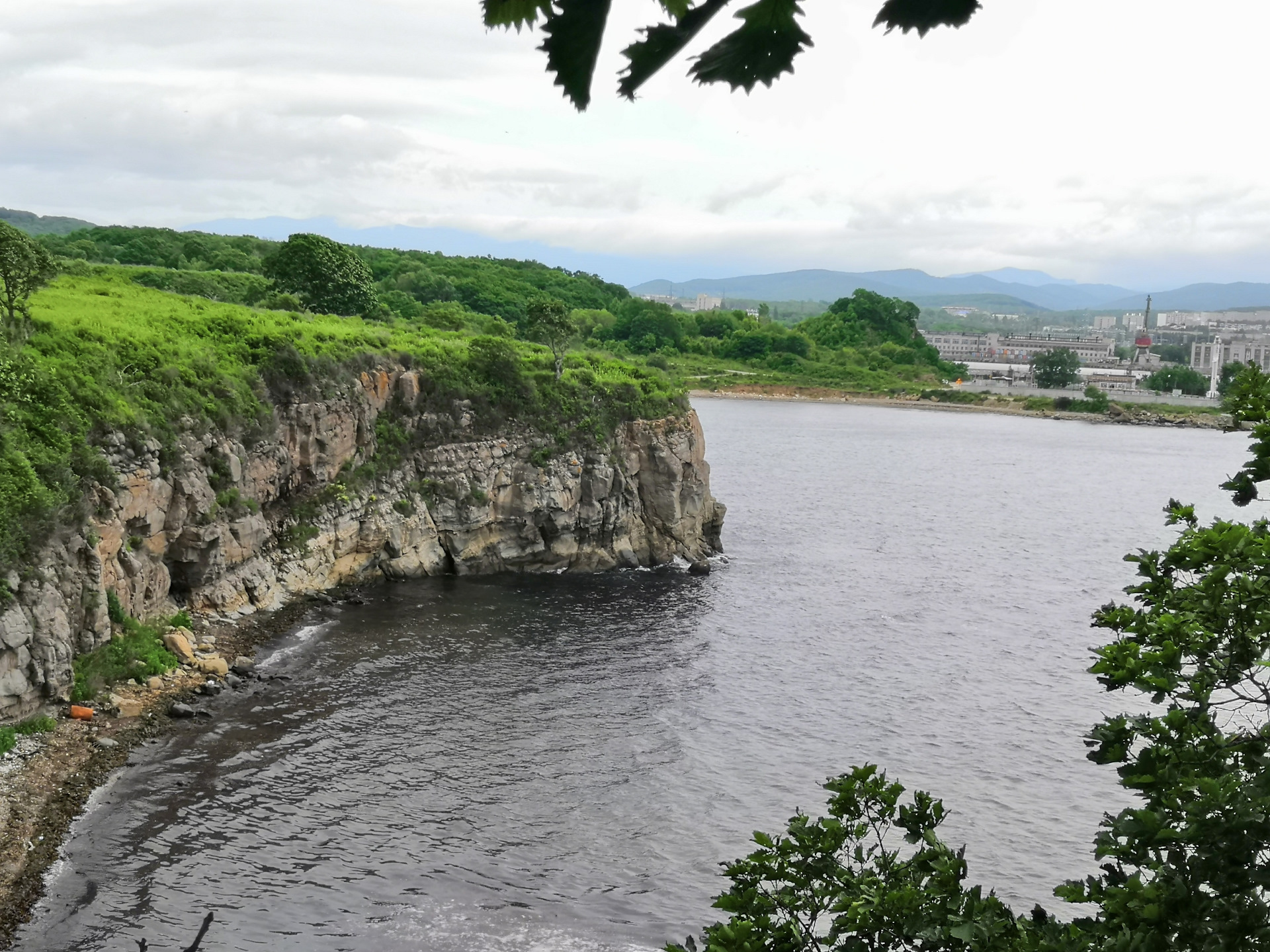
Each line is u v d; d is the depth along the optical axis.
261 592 61.22
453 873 35.00
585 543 80.12
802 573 81.75
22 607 41.47
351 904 32.72
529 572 78.12
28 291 53.62
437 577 74.19
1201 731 13.20
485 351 81.00
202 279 106.81
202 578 56.88
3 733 39.62
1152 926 11.57
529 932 32.03
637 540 82.62
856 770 15.10
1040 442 193.25
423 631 60.81
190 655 50.72
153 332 61.22
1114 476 149.50
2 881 32.16
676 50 3.11
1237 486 15.20
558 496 78.25
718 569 82.12
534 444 79.06
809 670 57.75
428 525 74.44
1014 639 65.31
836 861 14.94
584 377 83.88
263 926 31.22
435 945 31.02
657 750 45.84
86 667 45.44
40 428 46.53
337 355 71.50
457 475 76.25
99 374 52.97
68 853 34.16
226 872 33.91
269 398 65.62
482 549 76.88
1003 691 55.34
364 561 70.81
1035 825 40.53
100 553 47.78
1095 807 42.12
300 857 35.16
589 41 3.12
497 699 50.84
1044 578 83.44
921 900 13.62
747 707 51.66
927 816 14.95
